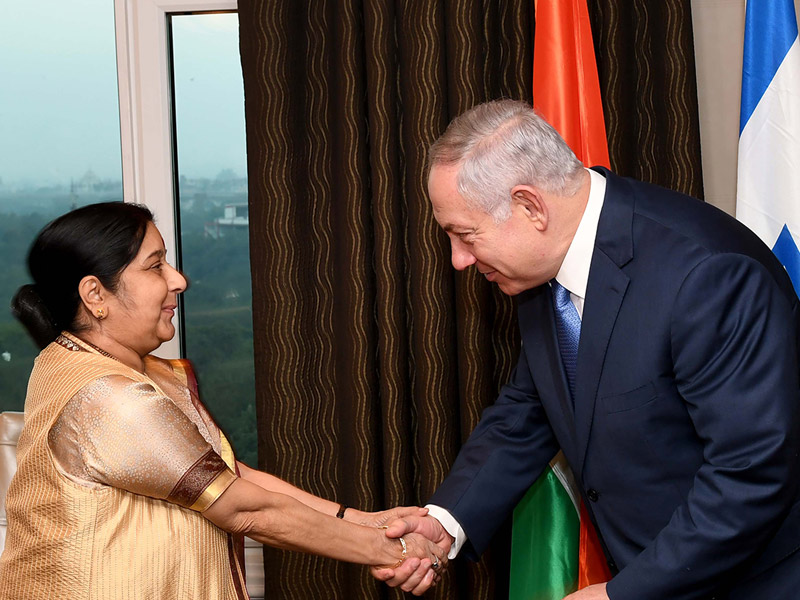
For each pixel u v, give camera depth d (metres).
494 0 2.06
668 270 1.36
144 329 1.37
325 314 2.13
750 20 1.91
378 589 2.13
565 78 1.87
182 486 1.28
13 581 1.33
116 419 1.26
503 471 1.78
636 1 2.04
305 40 2.08
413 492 2.16
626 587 1.36
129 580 1.28
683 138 2.02
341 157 2.05
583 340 1.46
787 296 1.40
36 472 1.30
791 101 1.86
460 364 2.06
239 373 2.44
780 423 1.26
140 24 2.29
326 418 2.14
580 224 1.46
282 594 2.17
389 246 2.04
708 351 1.31
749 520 1.28
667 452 1.43
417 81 2.00
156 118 2.32
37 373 1.35
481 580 2.15
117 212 1.35
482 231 1.45
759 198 1.89
